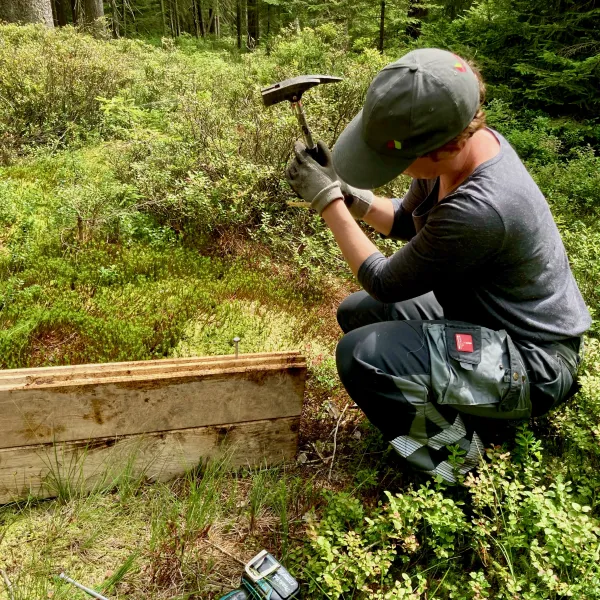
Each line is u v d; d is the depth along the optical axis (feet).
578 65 21.43
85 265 10.75
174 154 14.64
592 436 6.66
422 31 31.14
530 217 5.30
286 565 5.80
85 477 6.34
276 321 10.16
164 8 77.51
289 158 13.89
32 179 15.14
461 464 6.12
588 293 9.91
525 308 5.76
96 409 6.00
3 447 5.87
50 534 5.93
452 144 4.97
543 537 5.76
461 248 5.24
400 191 14.16
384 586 5.64
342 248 6.09
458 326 5.86
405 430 6.03
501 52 25.73
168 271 11.08
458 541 5.98
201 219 12.47
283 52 28.17
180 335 9.25
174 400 6.23
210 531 6.20
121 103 19.54
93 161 16.93
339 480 7.00
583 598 4.88
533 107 23.82
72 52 22.17
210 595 5.57
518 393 5.71
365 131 5.02
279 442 6.97
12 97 18.84
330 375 8.51
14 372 5.89
